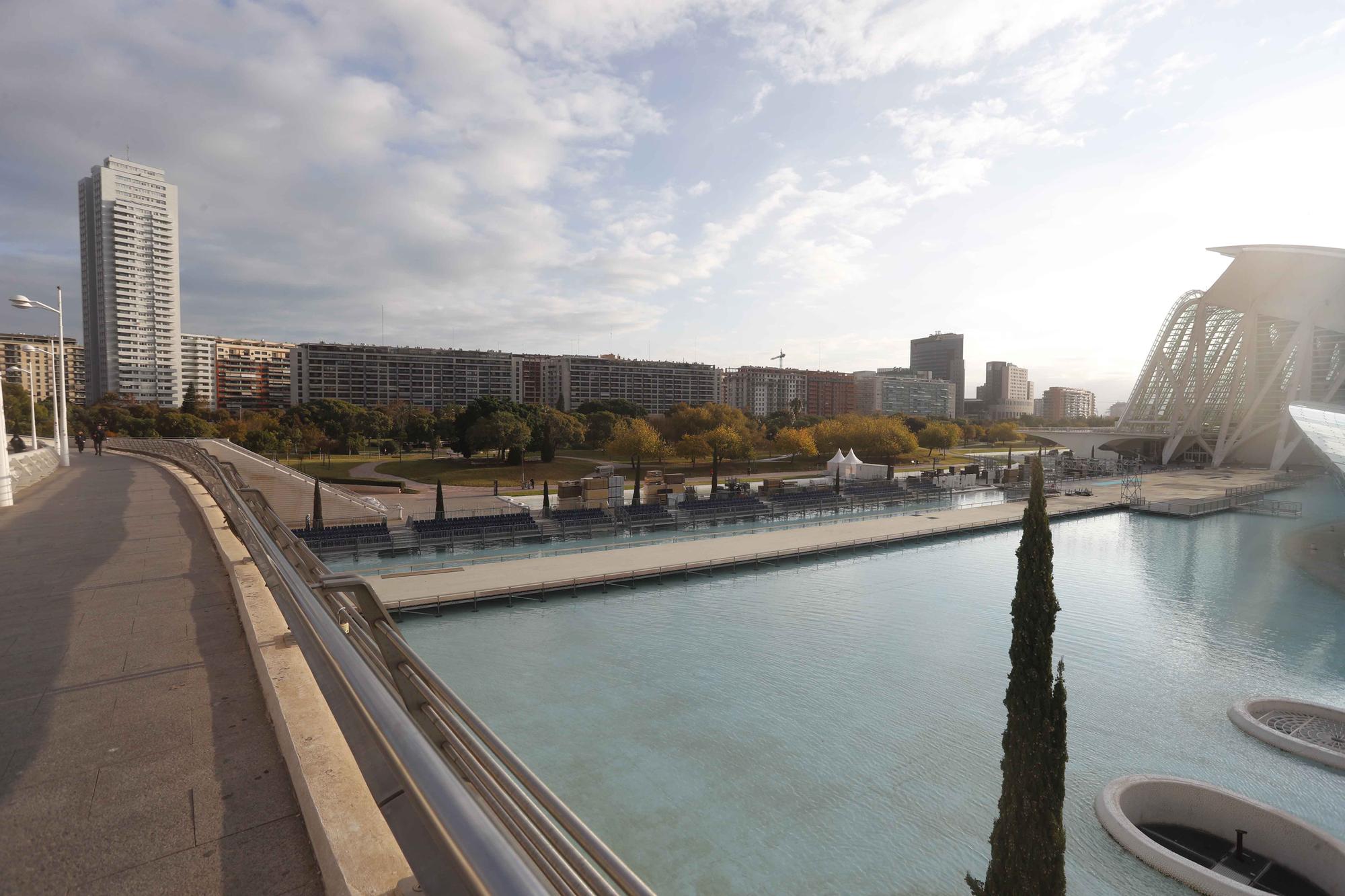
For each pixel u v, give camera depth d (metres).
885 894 9.60
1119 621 22.11
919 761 12.88
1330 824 11.38
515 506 40.84
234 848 2.11
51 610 5.19
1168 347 99.00
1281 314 80.44
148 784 2.53
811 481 59.44
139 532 9.33
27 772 2.62
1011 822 7.43
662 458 56.50
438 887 1.21
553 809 1.44
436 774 1.27
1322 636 20.62
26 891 1.87
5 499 12.82
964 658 17.94
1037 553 7.48
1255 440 91.06
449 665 17.25
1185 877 9.88
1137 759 13.34
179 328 148.38
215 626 4.75
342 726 1.96
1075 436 104.06
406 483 56.84
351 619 2.54
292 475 34.94
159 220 144.50
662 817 11.16
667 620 21.06
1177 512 45.78
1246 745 13.87
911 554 31.91
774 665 17.41
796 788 12.01
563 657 17.81
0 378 12.76
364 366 152.75
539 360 173.50
